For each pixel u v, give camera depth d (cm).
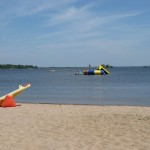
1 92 3441
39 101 2427
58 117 1380
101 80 6394
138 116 1393
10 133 1021
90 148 834
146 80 6272
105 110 1645
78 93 3238
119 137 968
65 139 941
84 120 1291
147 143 888
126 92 3356
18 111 1593
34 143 887
